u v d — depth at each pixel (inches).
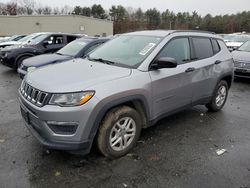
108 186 107.7
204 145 145.4
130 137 132.4
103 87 114.0
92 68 133.8
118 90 117.4
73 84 111.9
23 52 347.9
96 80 116.3
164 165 123.9
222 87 199.0
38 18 1697.8
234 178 114.9
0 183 107.7
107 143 122.2
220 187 108.7
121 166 121.9
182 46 159.0
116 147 127.5
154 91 134.4
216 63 181.3
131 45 155.3
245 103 232.4
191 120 183.0
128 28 3014.3
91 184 108.6
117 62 143.4
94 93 110.8
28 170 117.0
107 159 127.0
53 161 124.4
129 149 133.0
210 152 137.6
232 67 201.5
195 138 153.9
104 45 175.5
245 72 310.5
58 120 107.6
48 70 135.5
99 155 129.6
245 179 114.3
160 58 133.4
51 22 1731.1
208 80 175.9
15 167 119.0
